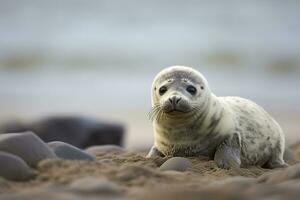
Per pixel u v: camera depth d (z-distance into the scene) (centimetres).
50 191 1623
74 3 15538
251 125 2986
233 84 10094
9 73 11394
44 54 12494
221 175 2362
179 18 14738
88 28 14000
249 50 12369
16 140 2069
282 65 11738
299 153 3781
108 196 1606
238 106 3059
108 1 15588
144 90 9800
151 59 12225
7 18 14362
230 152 2762
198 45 12825
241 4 15375
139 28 13975
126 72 11481
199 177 2123
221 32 13600
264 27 13762
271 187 1675
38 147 2089
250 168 2880
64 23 14262
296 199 1537
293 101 8850
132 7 15625
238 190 1658
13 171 1905
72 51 12581
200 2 15725
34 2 15412
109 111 8000
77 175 1920
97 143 5181
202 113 2772
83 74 11325
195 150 2833
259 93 9406
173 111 2689
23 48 12656
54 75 11225
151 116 2950
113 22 14350
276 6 15162
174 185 1836
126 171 1966
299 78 10788
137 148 4903
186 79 2834
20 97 9131
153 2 15888
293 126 7175
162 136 2867
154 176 1986
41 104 8562
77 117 5222
